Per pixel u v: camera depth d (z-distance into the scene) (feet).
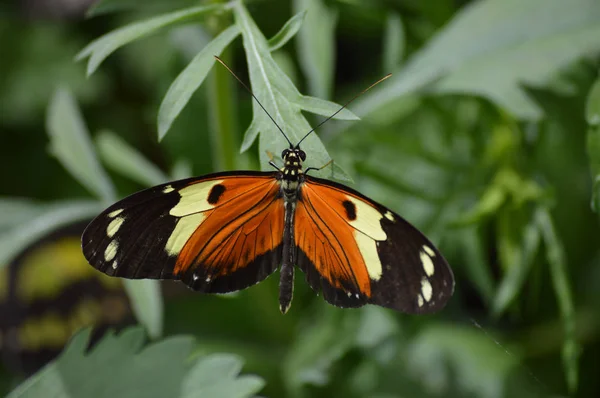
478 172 1.79
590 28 1.73
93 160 1.80
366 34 2.01
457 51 1.76
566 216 1.82
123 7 1.66
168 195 1.53
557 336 1.83
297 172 1.55
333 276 1.57
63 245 1.92
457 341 1.82
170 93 1.52
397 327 1.82
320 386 1.82
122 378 1.61
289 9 1.94
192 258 1.55
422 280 1.53
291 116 1.51
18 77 2.11
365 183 1.83
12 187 2.04
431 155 1.80
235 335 1.89
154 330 1.64
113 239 1.52
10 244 1.76
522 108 1.71
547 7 1.74
